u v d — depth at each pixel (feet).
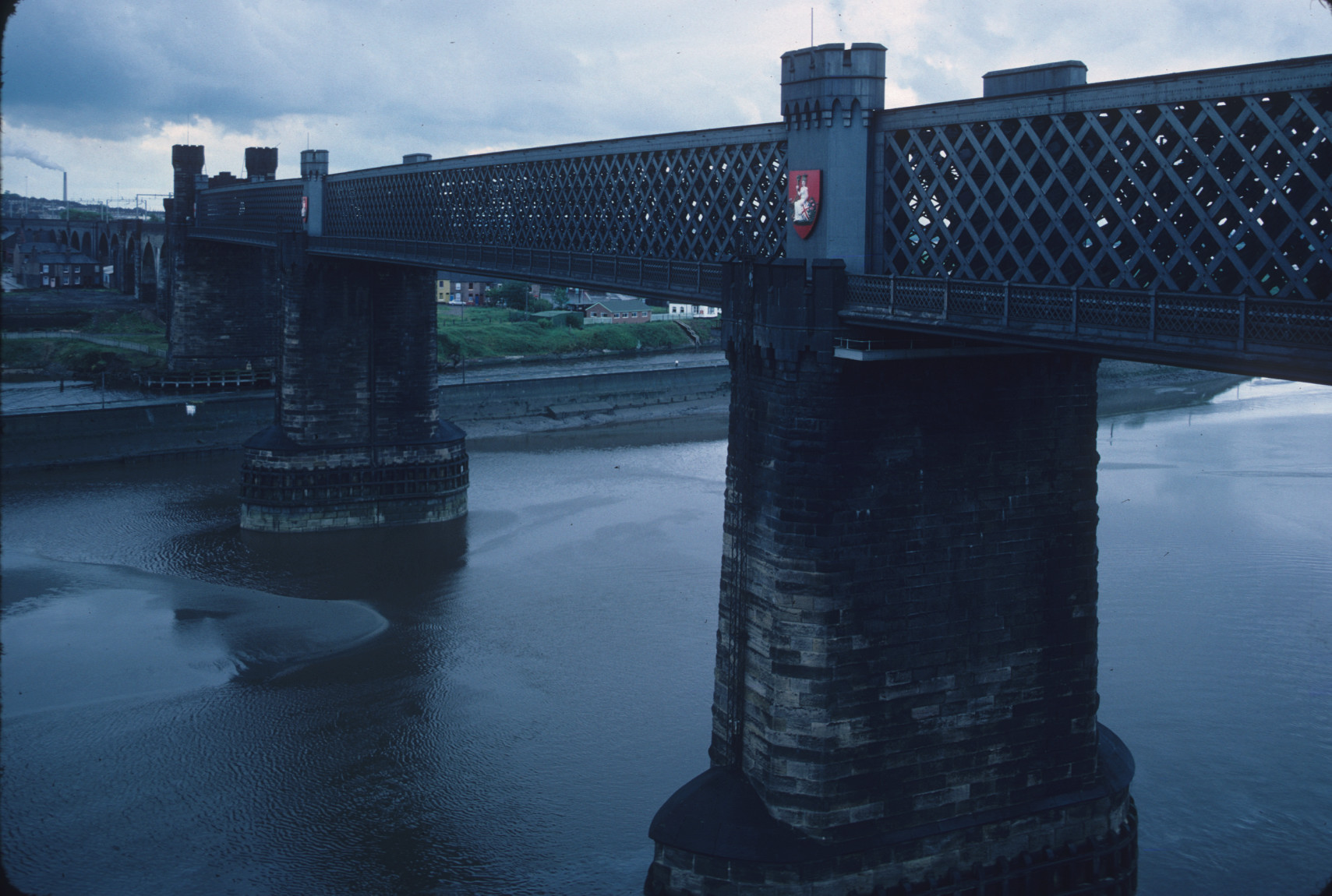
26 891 129.08
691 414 474.90
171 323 447.83
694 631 211.82
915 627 123.54
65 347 488.85
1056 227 102.06
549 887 132.05
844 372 118.93
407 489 293.43
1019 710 128.77
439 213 239.09
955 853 125.49
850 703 121.39
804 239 124.67
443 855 138.51
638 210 167.73
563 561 258.98
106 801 150.00
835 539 119.44
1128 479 323.78
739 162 142.00
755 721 127.03
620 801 150.71
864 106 119.03
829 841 121.19
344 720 175.42
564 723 173.58
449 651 205.05
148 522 296.10
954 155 111.86
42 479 343.05
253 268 447.01
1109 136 97.96
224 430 390.42
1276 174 91.09
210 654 201.87
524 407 456.45
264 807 149.18
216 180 448.24
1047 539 128.67
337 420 288.51
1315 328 81.30
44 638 208.03
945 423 122.83
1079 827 131.03
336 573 254.27
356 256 263.08
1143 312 93.30
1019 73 118.93
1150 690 181.47
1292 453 360.89
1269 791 153.28
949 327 107.65
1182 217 96.58
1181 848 141.59
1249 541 257.55
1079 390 128.57
